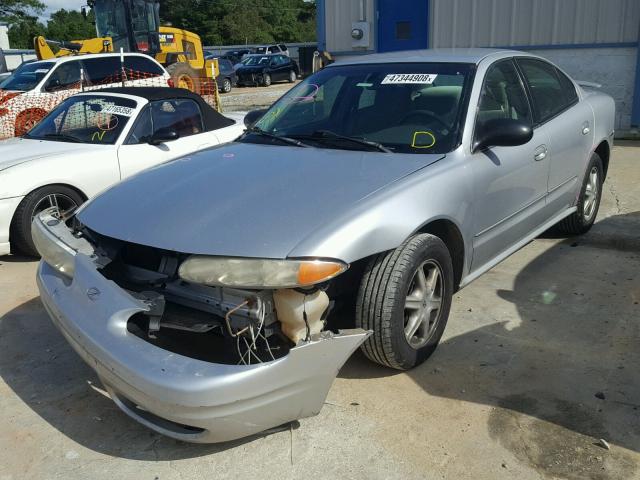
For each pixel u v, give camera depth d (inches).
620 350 135.6
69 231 125.8
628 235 201.6
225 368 94.3
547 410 115.3
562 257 191.6
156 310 103.0
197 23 2827.3
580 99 193.3
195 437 99.0
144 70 430.3
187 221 110.7
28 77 384.2
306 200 113.2
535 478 98.6
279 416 100.0
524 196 157.3
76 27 2529.5
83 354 105.3
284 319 101.4
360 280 118.4
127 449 109.7
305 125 155.3
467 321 150.9
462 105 141.9
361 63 167.3
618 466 100.3
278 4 3351.4
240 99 786.2
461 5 414.9
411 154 134.6
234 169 131.5
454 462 102.7
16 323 160.7
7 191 197.6
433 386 124.0
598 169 204.5
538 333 144.3
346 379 127.2
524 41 402.0
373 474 100.7
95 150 222.1
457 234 132.3
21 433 115.0
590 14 378.6
